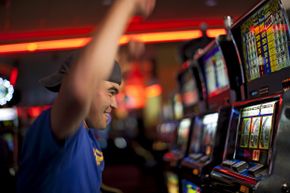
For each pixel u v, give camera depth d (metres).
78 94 1.04
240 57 2.81
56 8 7.36
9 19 7.81
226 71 3.08
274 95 2.22
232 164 2.47
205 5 7.27
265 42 2.45
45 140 1.21
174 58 12.13
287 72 2.20
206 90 4.02
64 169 1.27
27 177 1.28
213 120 3.66
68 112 1.08
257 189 2.01
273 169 1.99
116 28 1.06
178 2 7.20
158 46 10.23
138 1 1.07
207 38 4.55
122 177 11.13
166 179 5.07
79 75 1.04
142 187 9.29
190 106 4.80
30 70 11.51
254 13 2.52
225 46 3.05
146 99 16.61
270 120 2.34
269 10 2.34
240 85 2.96
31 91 11.80
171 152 4.86
